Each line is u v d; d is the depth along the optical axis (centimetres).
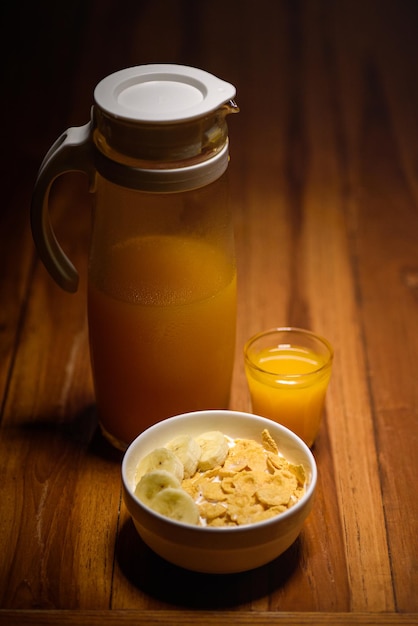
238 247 125
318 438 99
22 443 98
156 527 82
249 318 114
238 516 83
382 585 85
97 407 99
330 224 129
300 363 100
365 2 170
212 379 95
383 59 158
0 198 132
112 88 88
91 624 82
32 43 158
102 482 94
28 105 148
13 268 120
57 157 90
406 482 94
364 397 103
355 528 90
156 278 90
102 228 92
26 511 91
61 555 87
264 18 166
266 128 146
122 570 86
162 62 154
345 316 114
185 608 83
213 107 85
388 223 129
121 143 86
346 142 144
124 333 92
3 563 87
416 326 113
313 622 83
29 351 109
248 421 92
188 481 87
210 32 162
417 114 149
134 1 168
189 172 87
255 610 83
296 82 154
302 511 83
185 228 90
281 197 134
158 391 94
